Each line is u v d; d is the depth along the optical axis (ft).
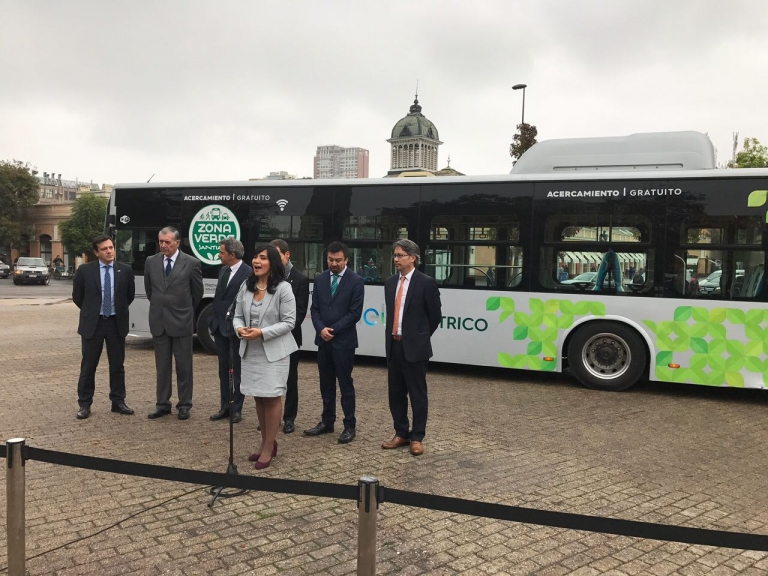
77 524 12.94
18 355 34.55
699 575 11.17
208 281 34.37
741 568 11.45
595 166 28.27
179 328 21.13
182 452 17.67
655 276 26.30
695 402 25.43
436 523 13.20
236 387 21.07
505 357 28.63
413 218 30.30
